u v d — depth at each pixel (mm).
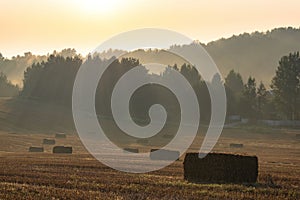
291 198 30844
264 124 182875
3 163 53625
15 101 194875
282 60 197875
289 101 194250
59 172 44781
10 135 128750
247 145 119875
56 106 191000
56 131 149125
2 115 164250
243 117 194625
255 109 198125
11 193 30766
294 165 63156
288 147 115812
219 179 39438
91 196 29625
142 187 34500
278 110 197375
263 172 49125
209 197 30219
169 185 36094
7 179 38188
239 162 39125
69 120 166500
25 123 156500
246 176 39125
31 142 113375
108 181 37938
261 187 36469
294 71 194000
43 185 35406
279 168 55625
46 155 75875
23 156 71812
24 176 40875
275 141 135625
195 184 36719
